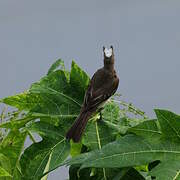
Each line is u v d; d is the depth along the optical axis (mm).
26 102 9609
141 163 7590
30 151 8797
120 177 8109
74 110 9609
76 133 9000
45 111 9406
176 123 7914
